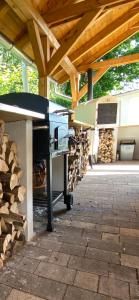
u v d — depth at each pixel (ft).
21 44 13.85
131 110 24.03
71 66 19.26
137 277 4.46
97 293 4.03
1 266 4.69
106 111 22.29
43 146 6.32
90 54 20.90
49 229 6.54
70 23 14.51
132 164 21.18
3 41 12.64
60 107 7.55
